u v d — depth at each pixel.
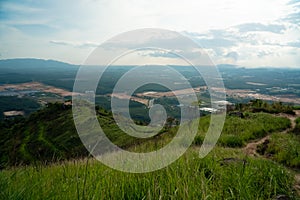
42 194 3.28
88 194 3.31
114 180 3.78
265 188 4.44
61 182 3.92
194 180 3.80
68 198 3.25
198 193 3.42
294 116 22.69
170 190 3.50
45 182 3.83
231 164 5.50
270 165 6.35
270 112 24.50
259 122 18.08
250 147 12.93
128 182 3.78
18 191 3.24
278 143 12.19
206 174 4.81
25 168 4.65
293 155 9.88
